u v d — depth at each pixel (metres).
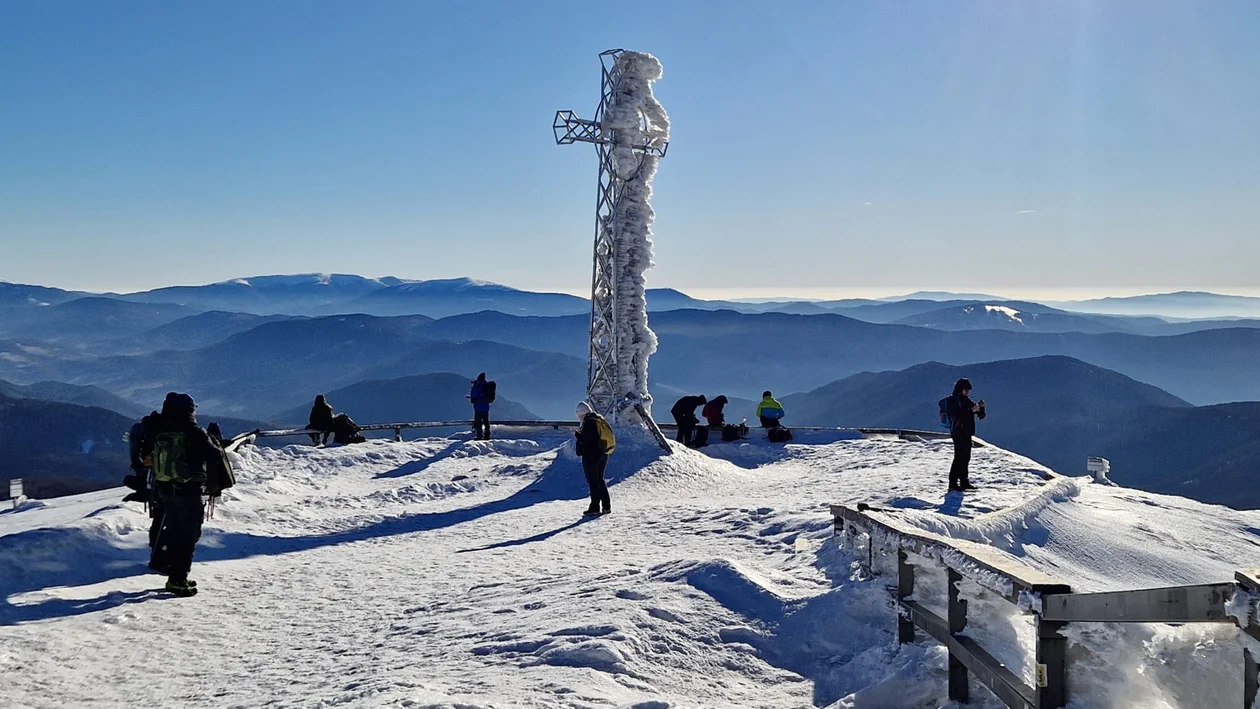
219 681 6.38
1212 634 3.67
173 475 9.19
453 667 5.89
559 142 25.42
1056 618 3.42
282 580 10.14
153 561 9.52
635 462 21.36
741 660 5.81
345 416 26.69
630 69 25.42
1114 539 10.84
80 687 6.34
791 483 19.11
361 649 6.91
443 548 12.37
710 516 12.71
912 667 4.77
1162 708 3.53
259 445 24.58
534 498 18.53
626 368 25.31
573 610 6.91
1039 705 3.48
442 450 24.83
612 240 25.67
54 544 10.41
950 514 11.93
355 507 17.17
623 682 5.31
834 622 6.09
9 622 7.96
